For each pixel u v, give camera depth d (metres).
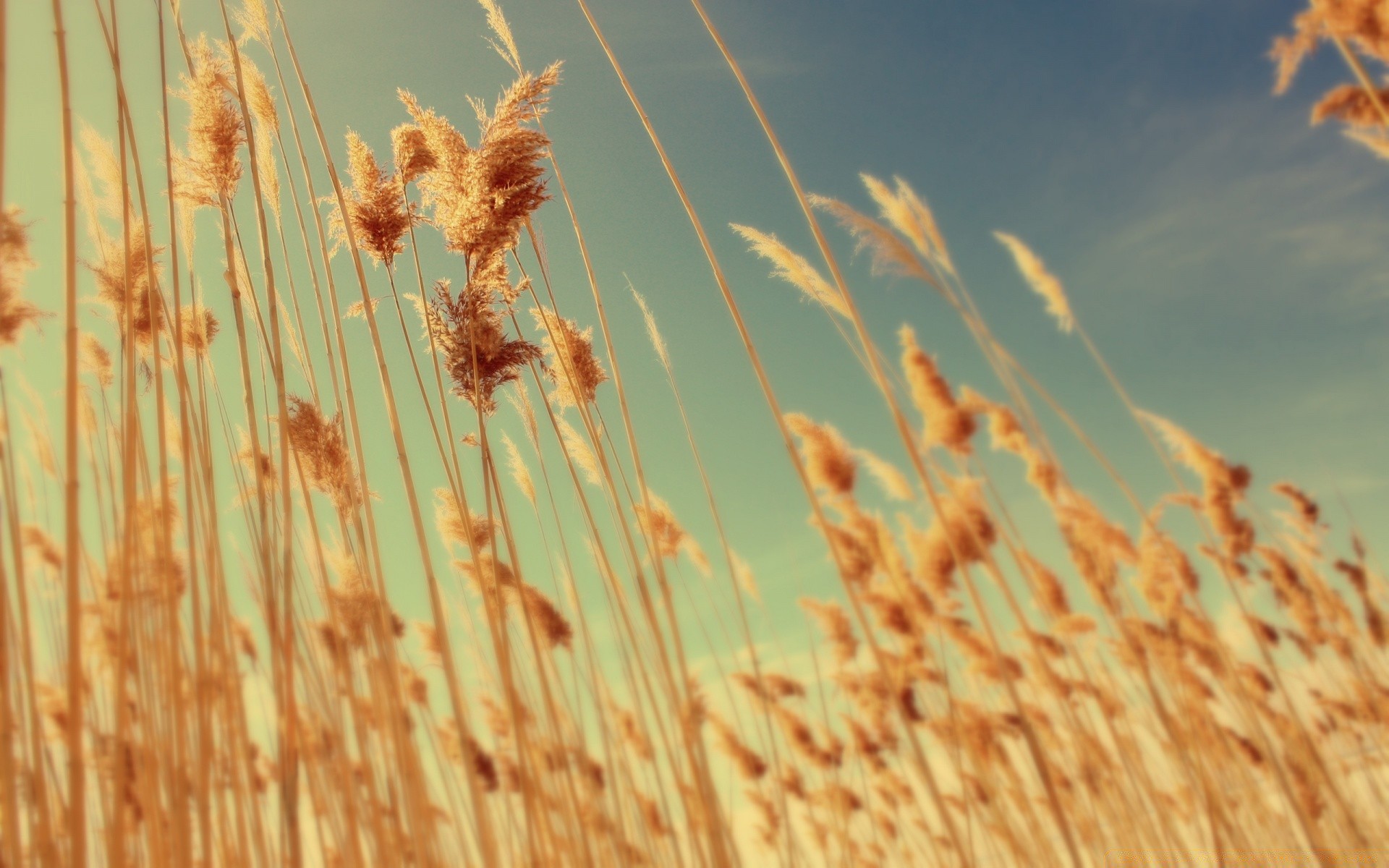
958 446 4.66
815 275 4.14
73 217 2.29
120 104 2.99
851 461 4.83
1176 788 5.83
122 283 3.72
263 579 3.02
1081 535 5.21
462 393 4.52
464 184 4.48
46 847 2.33
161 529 3.03
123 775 2.28
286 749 2.79
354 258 3.78
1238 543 6.33
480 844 2.89
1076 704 5.92
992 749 6.26
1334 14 3.38
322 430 4.07
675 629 3.84
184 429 3.11
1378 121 3.40
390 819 3.68
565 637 5.28
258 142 4.39
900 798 7.82
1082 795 6.21
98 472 4.18
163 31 3.27
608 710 5.39
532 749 4.81
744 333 3.51
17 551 2.71
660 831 5.48
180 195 3.73
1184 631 5.64
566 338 5.24
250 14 4.28
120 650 2.41
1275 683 4.93
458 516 4.98
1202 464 6.50
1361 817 5.59
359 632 4.14
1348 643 6.84
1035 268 5.51
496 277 4.82
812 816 7.89
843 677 7.61
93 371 4.23
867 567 5.46
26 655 2.64
